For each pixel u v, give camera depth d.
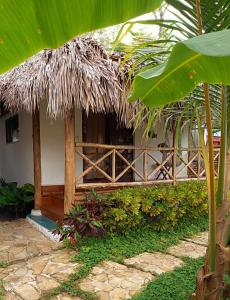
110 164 7.73
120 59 4.80
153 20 1.80
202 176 7.23
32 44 1.06
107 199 5.01
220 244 1.81
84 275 3.66
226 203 1.90
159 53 2.14
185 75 1.38
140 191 5.48
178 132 3.02
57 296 3.19
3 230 5.75
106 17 1.07
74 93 4.40
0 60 1.08
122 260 4.12
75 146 5.18
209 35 1.04
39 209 6.62
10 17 1.02
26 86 4.75
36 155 6.61
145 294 3.12
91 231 4.50
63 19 1.04
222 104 1.79
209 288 1.80
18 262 4.11
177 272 3.69
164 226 5.36
